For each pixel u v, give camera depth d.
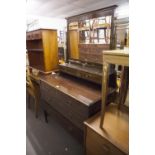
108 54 1.11
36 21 4.49
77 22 2.21
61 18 4.59
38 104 2.59
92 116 1.51
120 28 1.68
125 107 1.58
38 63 2.92
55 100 2.03
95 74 1.80
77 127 1.87
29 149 1.83
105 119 1.44
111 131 1.28
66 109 1.83
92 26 1.99
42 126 2.31
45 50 2.59
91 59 2.12
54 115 2.21
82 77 2.02
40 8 3.16
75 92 1.77
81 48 2.25
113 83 1.83
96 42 1.98
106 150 1.23
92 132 1.33
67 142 1.95
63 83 2.13
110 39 1.78
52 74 2.68
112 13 1.71
